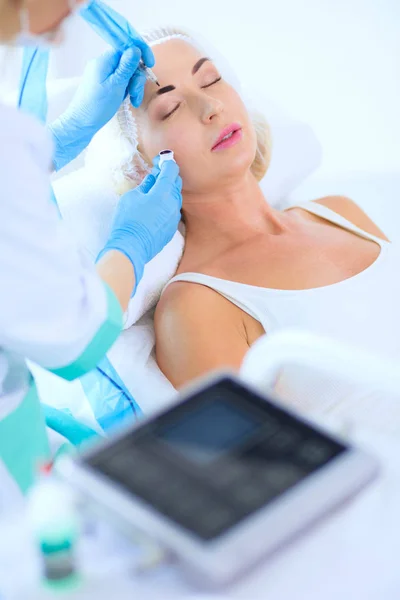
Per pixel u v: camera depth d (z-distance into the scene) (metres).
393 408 1.50
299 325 1.72
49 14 1.08
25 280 1.04
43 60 1.45
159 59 1.77
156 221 1.51
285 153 2.14
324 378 1.59
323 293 1.76
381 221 2.24
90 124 1.62
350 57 2.53
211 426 0.66
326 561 0.63
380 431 1.47
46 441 1.35
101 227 1.78
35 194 1.04
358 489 0.63
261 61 2.53
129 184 1.83
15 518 0.68
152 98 1.75
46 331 1.08
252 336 1.74
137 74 1.64
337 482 0.62
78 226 1.78
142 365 1.73
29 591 0.60
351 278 1.79
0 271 1.03
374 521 0.66
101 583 0.60
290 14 2.47
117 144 1.81
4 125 1.01
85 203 1.80
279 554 0.63
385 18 2.46
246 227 1.88
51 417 1.61
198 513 0.59
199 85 1.78
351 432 0.74
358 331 1.73
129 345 1.76
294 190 2.29
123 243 1.43
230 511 0.59
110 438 0.65
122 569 0.61
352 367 0.77
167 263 1.84
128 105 1.77
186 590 0.60
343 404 1.55
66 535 0.59
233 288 1.76
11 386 1.23
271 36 2.50
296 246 1.86
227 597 0.60
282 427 0.66
